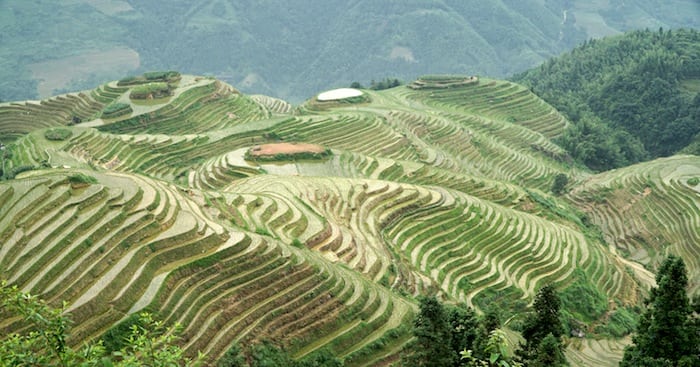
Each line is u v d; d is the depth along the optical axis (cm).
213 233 4316
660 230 7656
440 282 5362
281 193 6159
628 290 6238
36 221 4016
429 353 2833
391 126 10819
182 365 3334
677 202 7894
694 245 6925
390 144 9956
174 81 12012
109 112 9962
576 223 7694
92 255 3794
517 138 12062
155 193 4681
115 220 4162
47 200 4212
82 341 3225
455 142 11019
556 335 3062
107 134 8900
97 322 3350
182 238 4194
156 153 8706
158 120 10175
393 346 4012
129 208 4366
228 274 4031
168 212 4506
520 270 5916
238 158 8231
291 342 3756
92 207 4272
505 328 4828
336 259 4966
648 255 7488
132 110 10206
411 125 11281
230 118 11194
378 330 4128
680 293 3023
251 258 4209
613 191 9006
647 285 6450
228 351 3509
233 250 4209
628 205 8556
